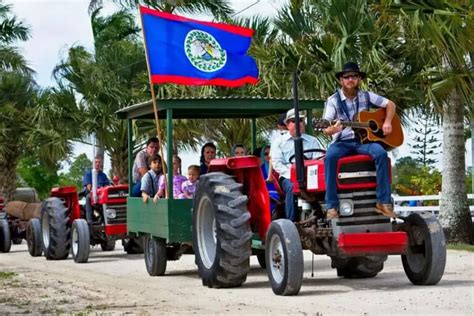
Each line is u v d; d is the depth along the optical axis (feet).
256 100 40.52
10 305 32.50
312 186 33.73
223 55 46.14
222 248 35.35
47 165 96.78
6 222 66.95
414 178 88.74
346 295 32.42
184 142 75.05
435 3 47.37
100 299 33.68
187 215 40.06
